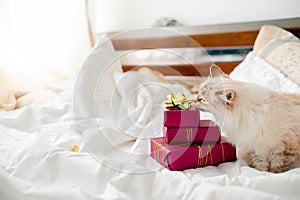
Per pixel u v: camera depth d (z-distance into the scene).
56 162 1.09
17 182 1.04
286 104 1.18
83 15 2.56
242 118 1.18
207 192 0.94
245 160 1.20
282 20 1.99
